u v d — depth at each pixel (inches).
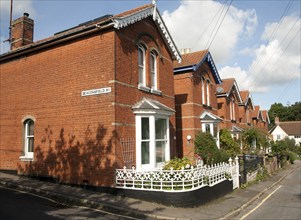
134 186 461.4
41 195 458.3
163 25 630.5
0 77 658.8
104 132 488.1
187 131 789.2
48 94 565.3
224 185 561.6
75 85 530.3
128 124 510.6
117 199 442.3
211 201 492.7
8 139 625.9
